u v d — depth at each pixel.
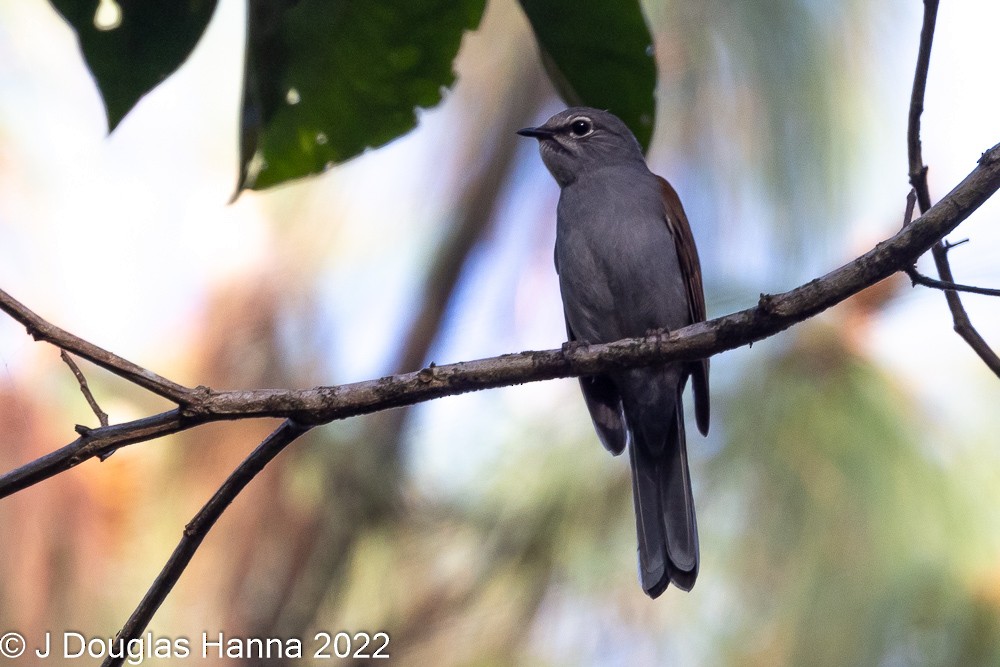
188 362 12.02
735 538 10.30
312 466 11.87
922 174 6.32
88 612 10.94
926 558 9.91
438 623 11.22
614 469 11.05
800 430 10.27
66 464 5.94
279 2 6.30
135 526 11.45
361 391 6.34
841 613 9.88
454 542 11.54
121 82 5.96
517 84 13.13
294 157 6.81
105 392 11.23
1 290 5.77
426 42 6.61
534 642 10.91
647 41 6.87
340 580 11.62
